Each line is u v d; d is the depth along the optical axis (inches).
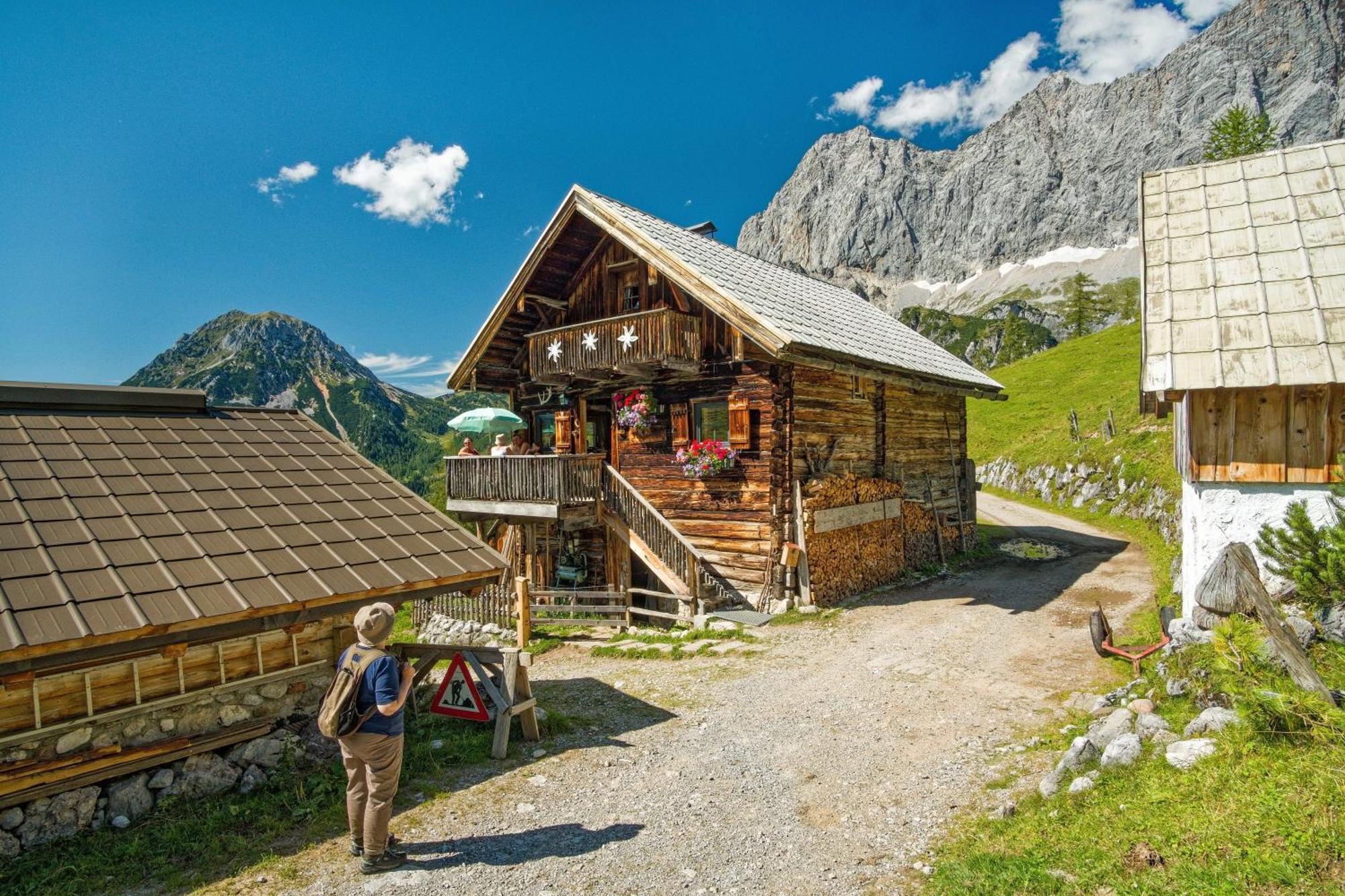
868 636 478.0
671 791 258.7
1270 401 287.3
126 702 247.9
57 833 226.5
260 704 281.7
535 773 275.1
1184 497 354.9
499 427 654.5
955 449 861.8
